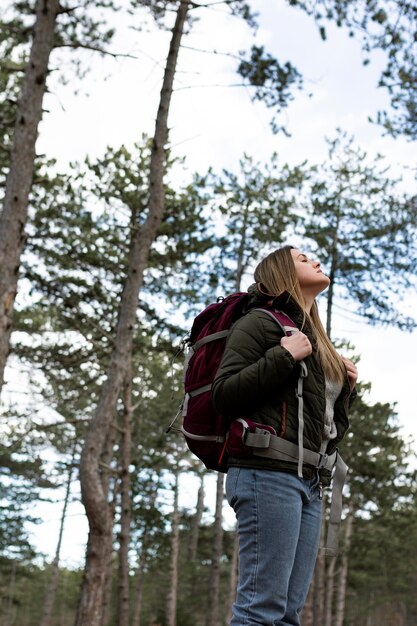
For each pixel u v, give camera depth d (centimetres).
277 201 2022
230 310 238
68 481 3278
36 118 871
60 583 6353
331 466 230
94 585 1114
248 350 218
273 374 207
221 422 223
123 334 1257
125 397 1550
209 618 2367
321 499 228
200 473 3378
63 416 2419
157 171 1201
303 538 220
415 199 1708
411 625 5509
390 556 4038
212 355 231
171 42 1164
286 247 253
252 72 1232
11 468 3047
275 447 209
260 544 207
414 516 3170
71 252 1602
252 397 209
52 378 1606
